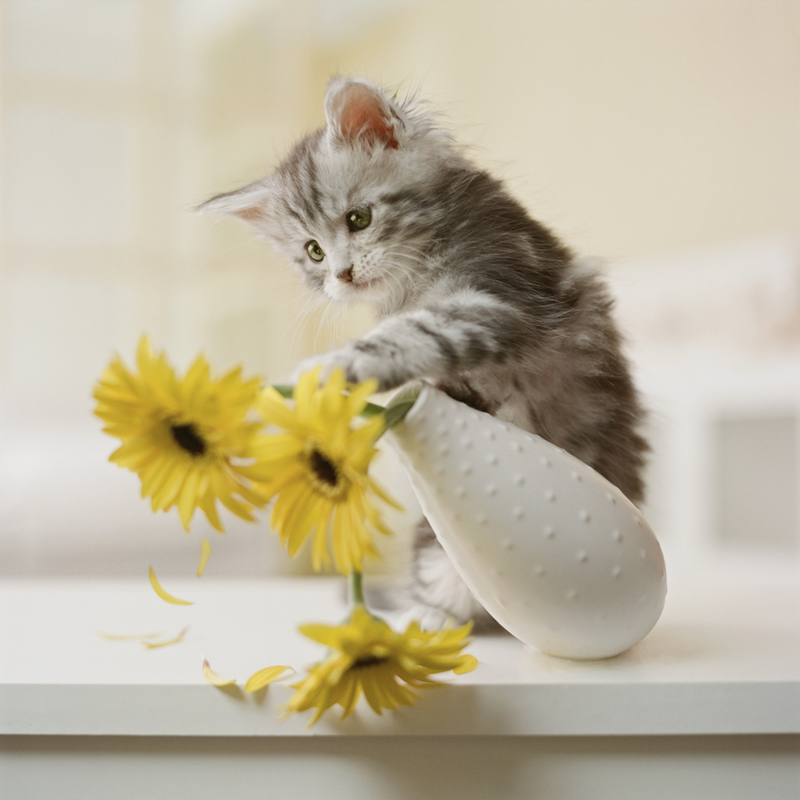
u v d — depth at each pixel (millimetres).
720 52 2148
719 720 624
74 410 2221
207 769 633
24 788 637
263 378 625
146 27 2559
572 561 633
